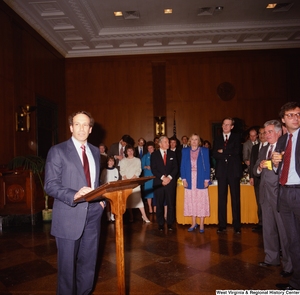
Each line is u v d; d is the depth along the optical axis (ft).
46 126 30.45
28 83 26.17
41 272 10.75
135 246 13.69
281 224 10.02
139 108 35.19
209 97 34.88
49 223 19.15
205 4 25.93
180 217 17.85
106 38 31.96
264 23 29.68
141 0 24.94
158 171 16.78
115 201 5.98
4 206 19.01
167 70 35.27
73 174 7.16
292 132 8.73
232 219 16.34
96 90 35.47
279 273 10.27
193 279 9.90
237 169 15.78
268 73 34.63
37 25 27.55
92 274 7.70
